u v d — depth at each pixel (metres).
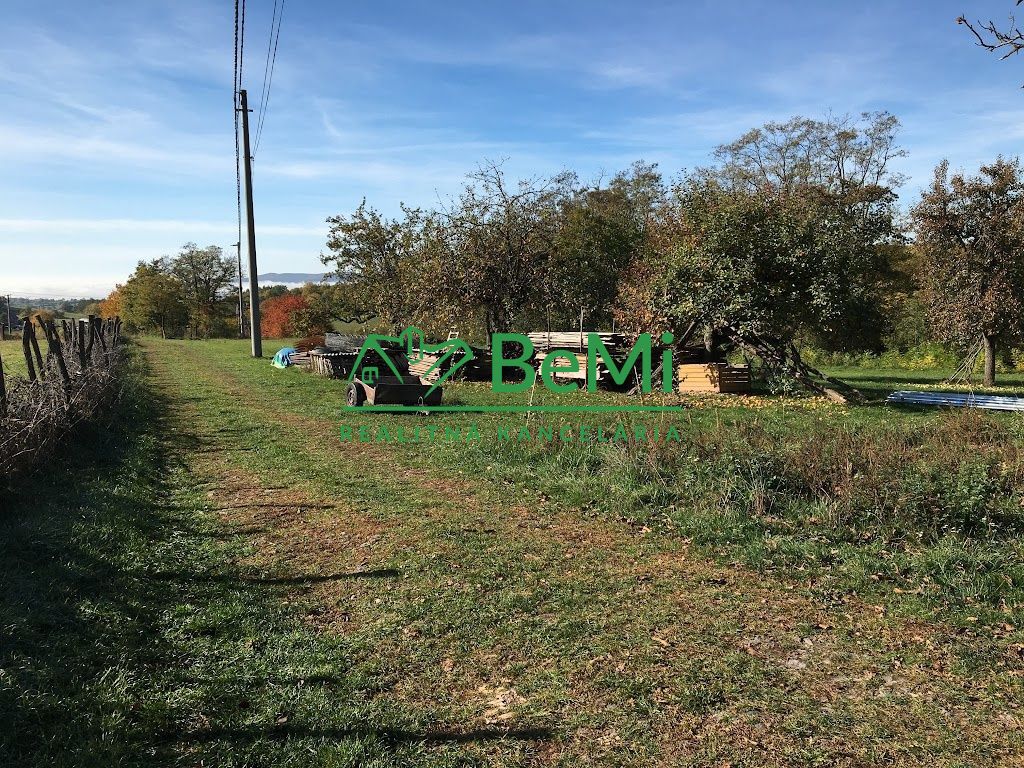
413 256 24.84
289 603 4.82
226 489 7.85
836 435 8.38
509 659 4.07
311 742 3.24
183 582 5.10
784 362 16.64
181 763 3.07
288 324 58.25
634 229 30.31
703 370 17.42
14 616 4.02
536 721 3.46
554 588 5.08
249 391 17.06
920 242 21.69
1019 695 3.62
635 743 3.28
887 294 30.66
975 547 5.45
